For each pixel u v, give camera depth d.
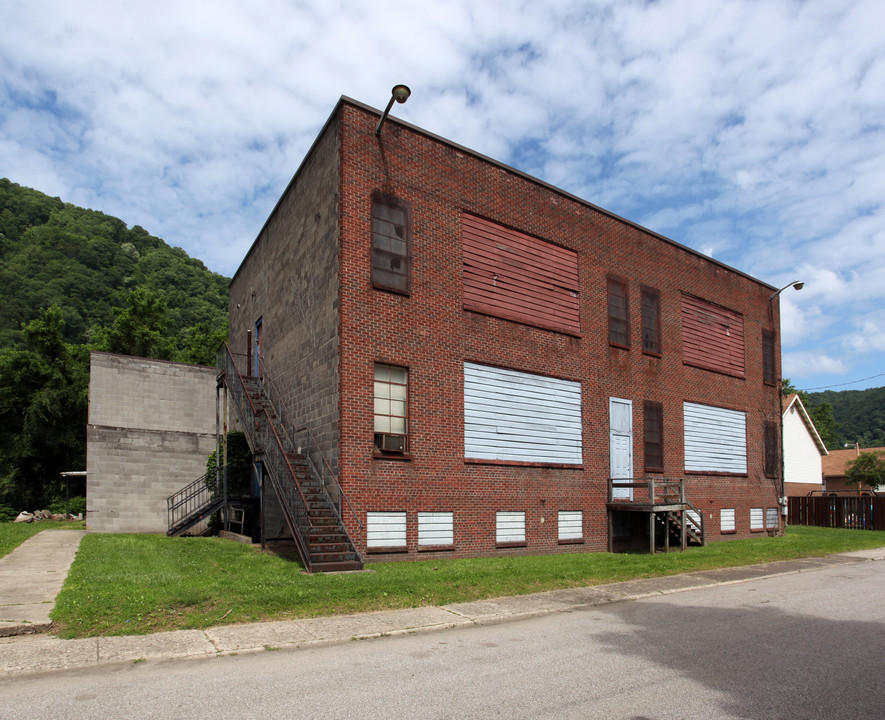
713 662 7.01
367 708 5.38
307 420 16.53
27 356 40.94
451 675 6.44
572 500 18.64
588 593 11.60
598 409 19.94
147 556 14.21
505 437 17.30
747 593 12.24
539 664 6.90
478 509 16.38
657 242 23.06
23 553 14.81
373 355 15.15
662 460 21.84
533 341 18.39
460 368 16.62
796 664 6.95
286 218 19.55
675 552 18.33
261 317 22.19
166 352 48.72
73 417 41.28
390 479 14.94
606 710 5.39
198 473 24.28
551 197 19.58
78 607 8.46
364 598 10.09
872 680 6.38
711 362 24.77
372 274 15.41
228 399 25.11
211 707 5.37
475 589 11.26
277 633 8.12
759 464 26.52
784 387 74.62
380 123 15.70
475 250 17.44
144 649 7.20
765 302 28.36
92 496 22.55
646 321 22.20
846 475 52.03
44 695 5.68
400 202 16.14
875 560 18.95
